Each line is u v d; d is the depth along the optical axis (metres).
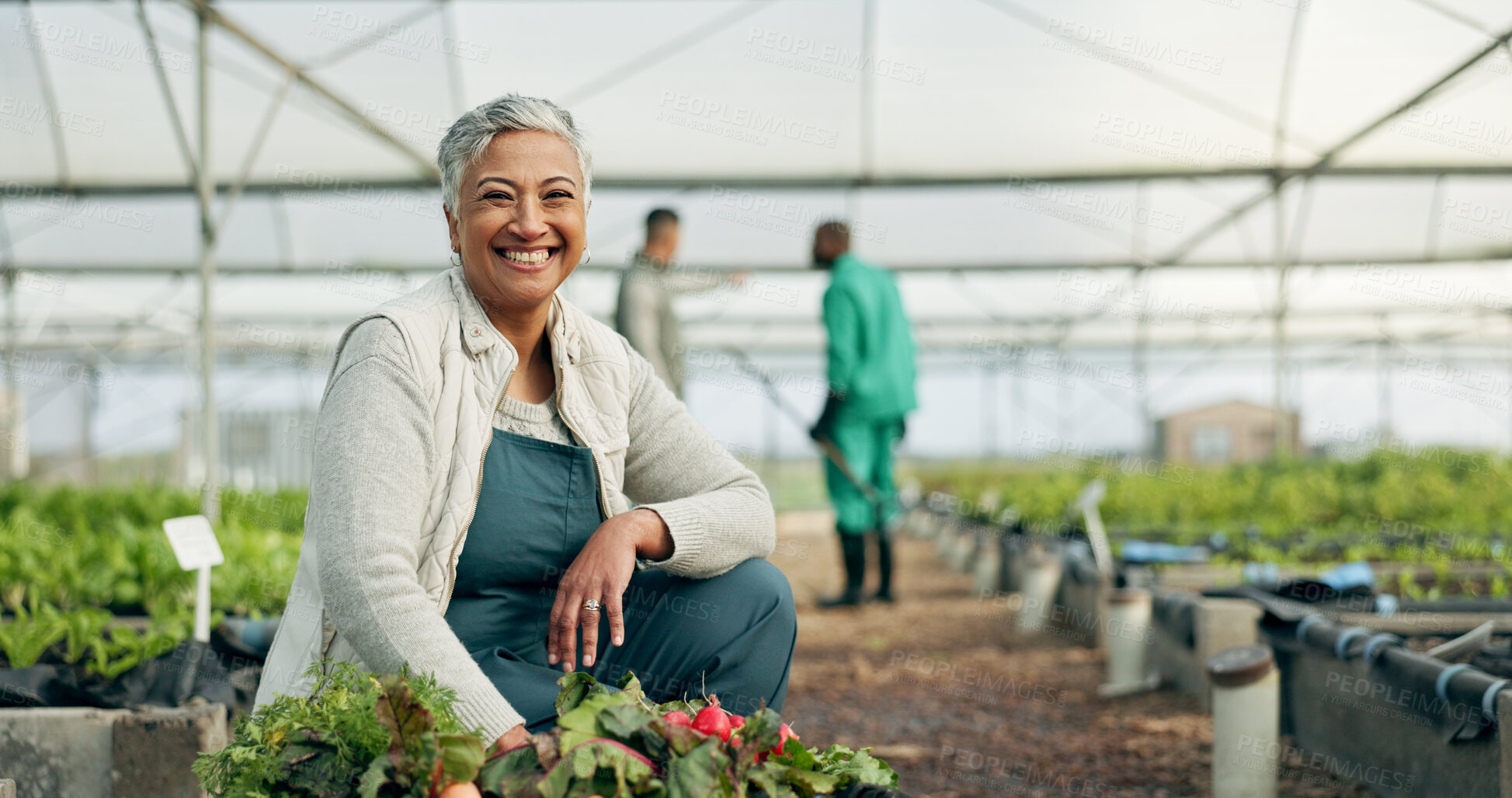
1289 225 11.80
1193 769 3.35
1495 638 3.65
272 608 4.11
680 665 1.89
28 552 4.46
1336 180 10.71
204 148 6.75
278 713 1.51
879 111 8.71
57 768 2.24
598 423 1.92
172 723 2.23
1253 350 24.94
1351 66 7.84
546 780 1.31
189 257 12.94
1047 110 8.66
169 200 10.73
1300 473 10.61
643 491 2.11
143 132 8.99
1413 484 8.80
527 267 1.76
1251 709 2.96
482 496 1.80
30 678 2.48
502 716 1.51
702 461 2.05
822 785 1.43
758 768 1.39
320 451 1.66
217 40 7.33
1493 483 8.95
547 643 1.93
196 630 2.93
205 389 6.80
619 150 9.23
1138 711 4.16
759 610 1.90
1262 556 6.46
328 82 7.84
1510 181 10.68
